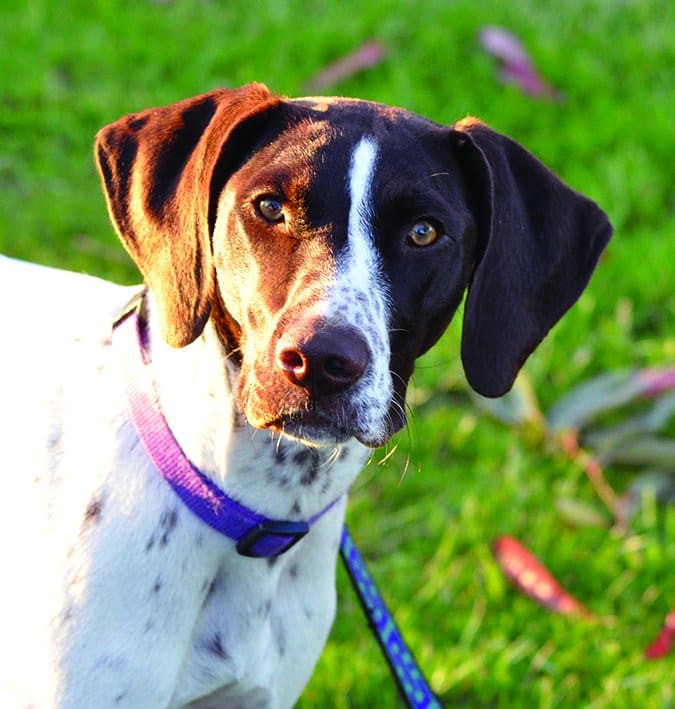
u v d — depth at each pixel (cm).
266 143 299
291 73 776
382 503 530
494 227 310
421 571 496
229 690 334
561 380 591
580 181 715
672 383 566
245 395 289
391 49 812
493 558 500
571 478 543
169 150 312
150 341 318
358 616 467
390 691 438
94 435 312
